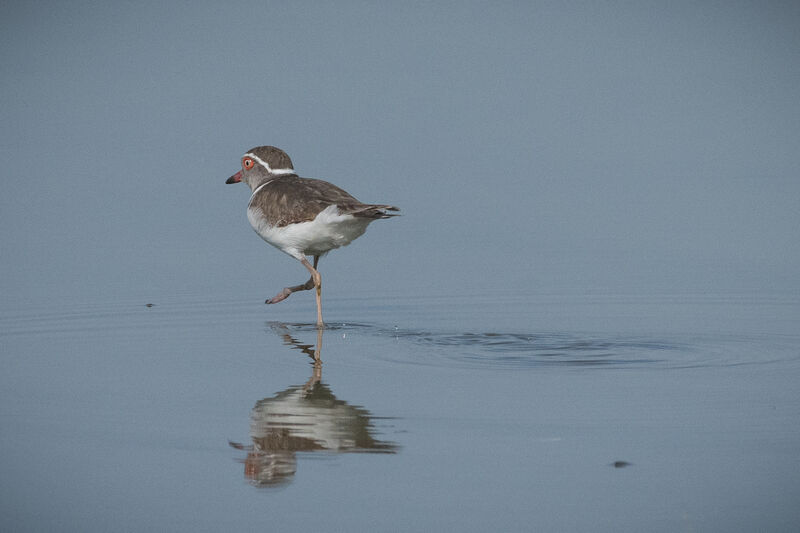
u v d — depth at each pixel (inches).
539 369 593.6
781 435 478.0
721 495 417.1
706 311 741.9
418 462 451.5
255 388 554.6
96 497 421.1
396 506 410.6
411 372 587.5
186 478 438.6
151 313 729.6
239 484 432.8
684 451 459.5
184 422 499.5
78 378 572.7
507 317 728.3
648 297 784.9
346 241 713.0
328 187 715.4
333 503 414.6
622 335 677.3
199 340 660.7
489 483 429.4
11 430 489.1
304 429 490.3
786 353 629.9
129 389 552.1
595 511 404.8
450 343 657.6
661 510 405.1
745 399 532.7
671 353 630.5
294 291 753.6
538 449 464.1
